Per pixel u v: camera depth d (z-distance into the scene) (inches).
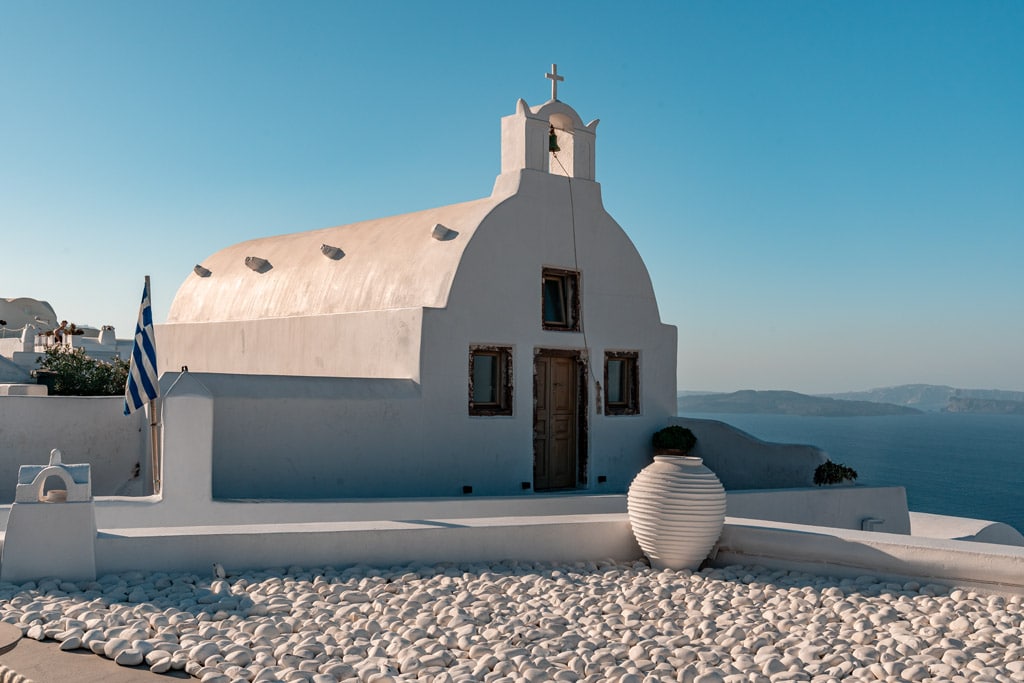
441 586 313.6
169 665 225.3
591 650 253.3
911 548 327.3
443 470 542.0
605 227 635.5
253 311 693.3
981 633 267.0
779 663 241.0
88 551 296.2
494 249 573.9
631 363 652.1
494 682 221.5
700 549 358.0
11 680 217.6
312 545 330.3
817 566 350.3
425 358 537.3
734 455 644.7
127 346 1416.1
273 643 247.3
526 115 598.5
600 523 375.6
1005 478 6368.1
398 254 611.5
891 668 236.7
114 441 589.9
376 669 226.7
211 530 323.9
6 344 1342.3
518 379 581.3
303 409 488.7
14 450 554.6
